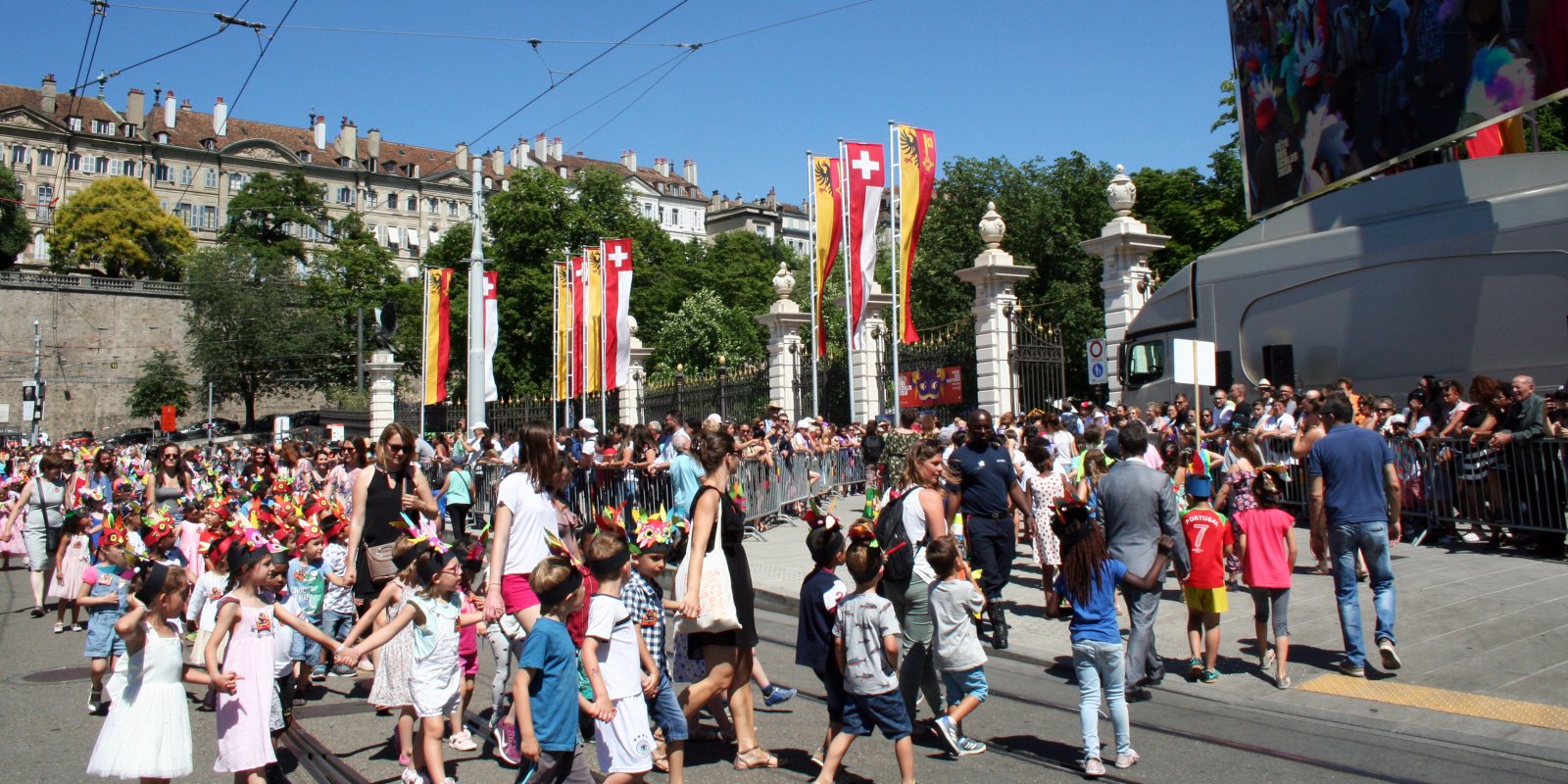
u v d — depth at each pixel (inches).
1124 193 831.7
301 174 3277.6
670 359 2204.7
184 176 3671.3
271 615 244.8
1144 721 289.3
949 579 265.6
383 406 1477.6
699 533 250.7
